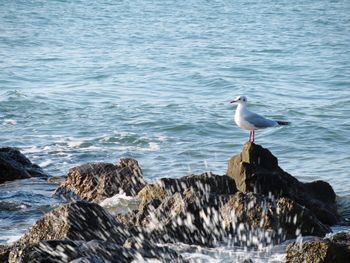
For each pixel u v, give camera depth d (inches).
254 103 1184.8
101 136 936.9
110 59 1809.8
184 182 576.1
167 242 500.4
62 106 1146.7
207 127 994.7
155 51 1985.7
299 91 1346.0
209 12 3265.3
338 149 882.1
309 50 2030.0
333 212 602.2
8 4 3376.0
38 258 403.5
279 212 515.2
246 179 585.9
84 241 442.3
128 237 480.1
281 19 2989.7
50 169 781.9
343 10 3403.1
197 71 1577.3
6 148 757.9
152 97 1259.8
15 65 1660.9
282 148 888.3
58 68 1640.0
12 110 1109.1
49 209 606.5
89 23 2780.5
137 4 3604.8
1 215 590.2
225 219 512.4
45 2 3548.2
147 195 582.2
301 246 436.1
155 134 956.0
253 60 1804.9
